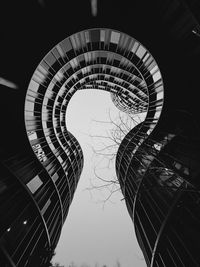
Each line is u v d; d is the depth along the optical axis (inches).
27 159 892.0
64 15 779.4
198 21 405.1
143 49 848.9
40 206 821.9
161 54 770.2
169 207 592.4
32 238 702.5
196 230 490.0
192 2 392.8
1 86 781.9
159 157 275.1
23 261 630.5
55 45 785.6
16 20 707.4
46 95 1032.8
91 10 776.3
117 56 1054.4
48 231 829.8
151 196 724.0
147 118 1005.2
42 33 782.5
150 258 706.2
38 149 991.6
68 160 1359.5
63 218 1128.8
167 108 795.4
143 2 717.3
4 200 639.8
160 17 727.1
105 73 1342.3
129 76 1242.6
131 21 773.9
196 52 677.3
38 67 827.4
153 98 978.1
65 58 978.7
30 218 748.0
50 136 1182.9
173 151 645.9
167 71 773.9
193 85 708.7
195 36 645.3
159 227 652.7
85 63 1155.9
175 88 778.2
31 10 723.4
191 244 490.6
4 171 709.3
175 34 714.2
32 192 802.2
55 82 1082.1
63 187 1157.7
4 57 719.7
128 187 1005.8
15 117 827.4
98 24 774.5
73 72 1149.7
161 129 834.2
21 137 862.5
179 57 745.6
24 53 778.8
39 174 943.0
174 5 629.9
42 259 545.0
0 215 587.2
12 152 829.8
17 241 620.7
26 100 831.1
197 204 488.7
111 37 912.3
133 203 878.4
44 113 1062.4
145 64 939.3
